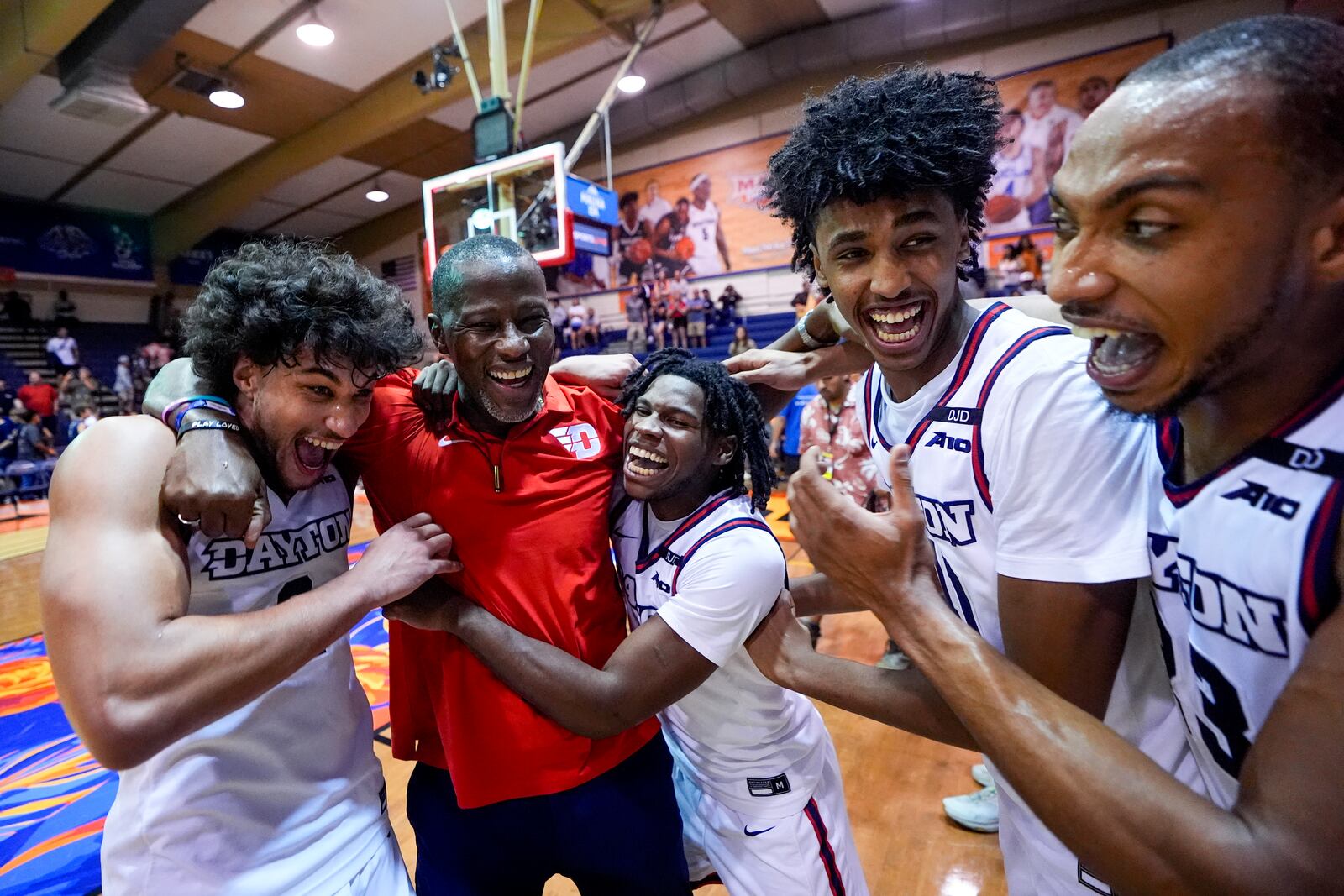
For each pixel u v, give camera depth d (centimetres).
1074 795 57
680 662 101
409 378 129
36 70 654
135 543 78
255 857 91
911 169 79
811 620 318
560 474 118
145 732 72
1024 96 785
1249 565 59
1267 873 48
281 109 856
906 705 89
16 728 269
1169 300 54
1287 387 57
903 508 73
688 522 114
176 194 1133
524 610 110
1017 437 77
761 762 123
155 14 600
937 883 175
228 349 92
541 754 108
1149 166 52
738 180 980
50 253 1141
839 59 825
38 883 185
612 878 118
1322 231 51
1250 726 64
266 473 98
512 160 513
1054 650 75
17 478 801
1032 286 737
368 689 291
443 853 116
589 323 1123
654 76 912
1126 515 73
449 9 529
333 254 100
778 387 137
